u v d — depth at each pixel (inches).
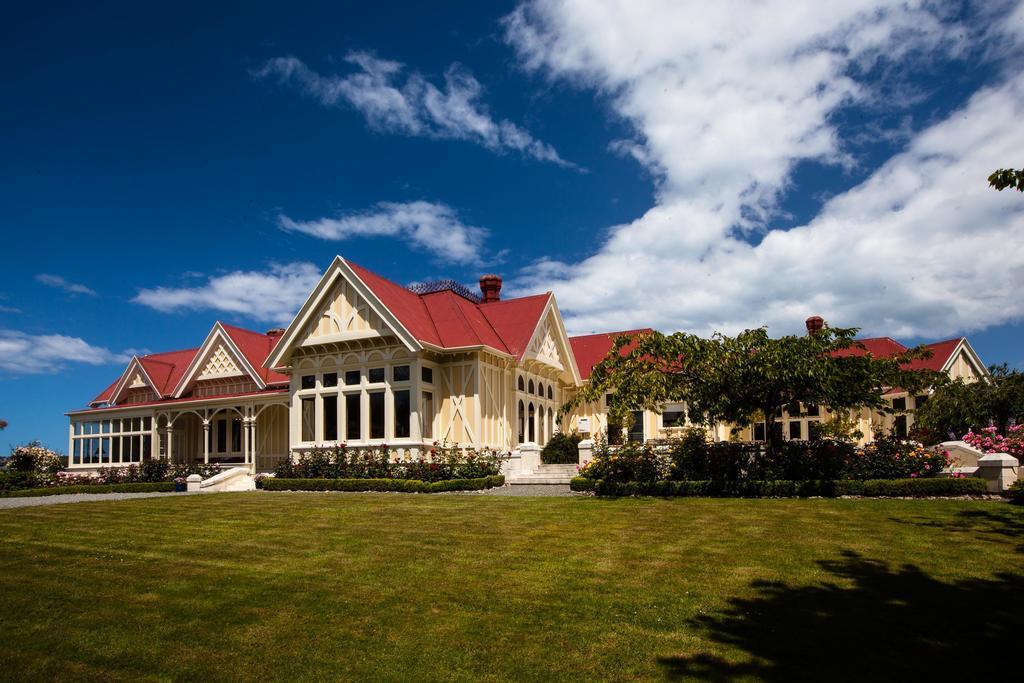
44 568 428.8
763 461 693.9
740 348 687.1
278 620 325.7
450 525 534.3
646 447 746.2
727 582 359.3
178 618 332.5
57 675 274.1
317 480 912.3
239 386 1348.4
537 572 390.3
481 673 264.4
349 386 1029.2
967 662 256.5
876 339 1325.0
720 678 250.5
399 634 304.0
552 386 1296.8
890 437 704.4
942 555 398.9
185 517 613.0
